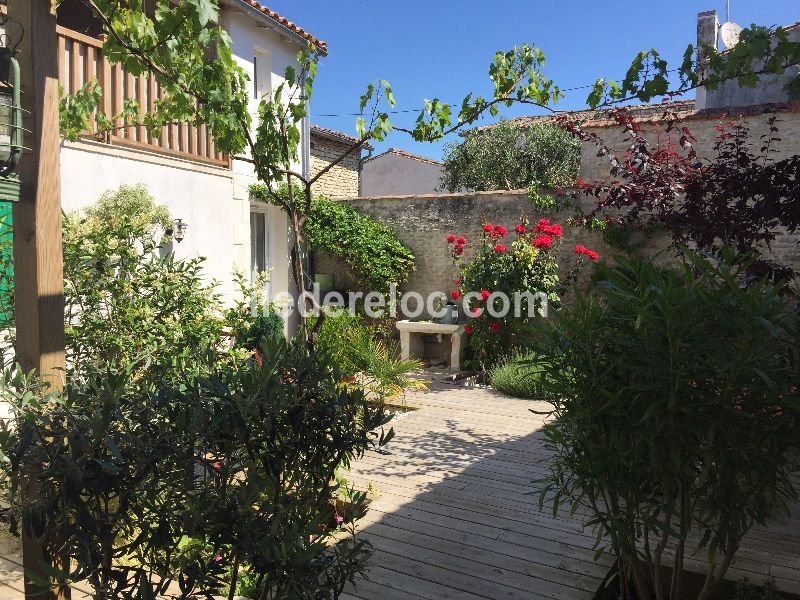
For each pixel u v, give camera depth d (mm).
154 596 1813
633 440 2367
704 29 10391
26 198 2375
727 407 2229
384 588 3143
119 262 4246
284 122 3568
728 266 2475
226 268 7762
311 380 2094
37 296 2377
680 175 5383
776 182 4793
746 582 3023
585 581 3219
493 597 3062
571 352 2494
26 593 2307
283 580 1863
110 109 6164
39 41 2369
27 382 2018
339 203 10070
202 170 7355
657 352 2217
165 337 4062
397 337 9570
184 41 3061
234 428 1877
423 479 4727
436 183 18281
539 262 8398
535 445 5637
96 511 1783
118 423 1829
